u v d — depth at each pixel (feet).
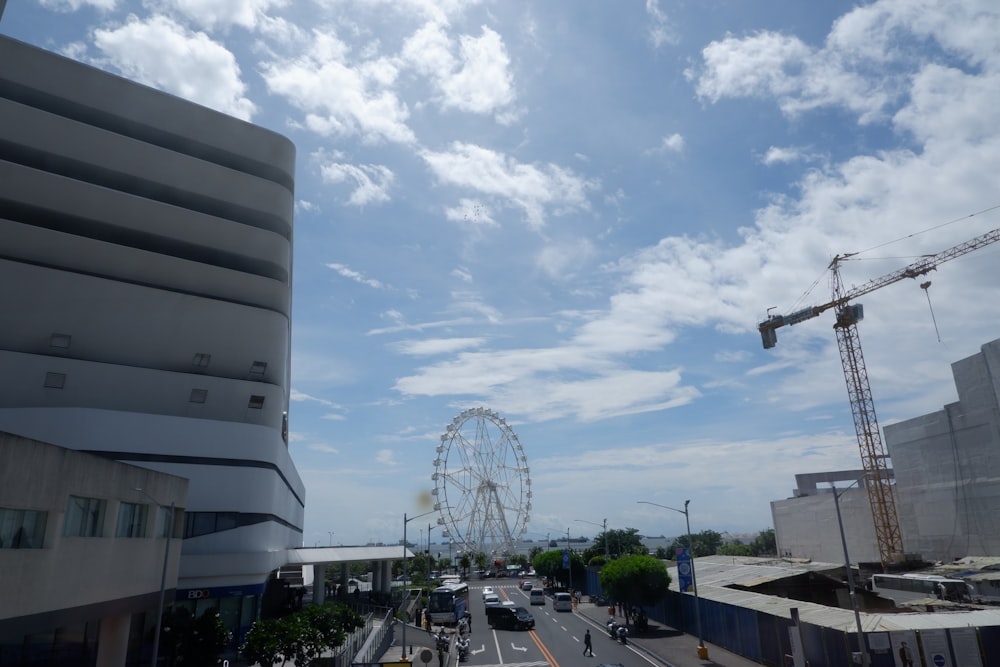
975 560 246.06
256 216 195.93
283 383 197.16
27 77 164.35
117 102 175.73
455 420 424.87
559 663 146.82
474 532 436.35
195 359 175.52
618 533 484.33
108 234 172.45
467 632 198.29
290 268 209.97
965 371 267.80
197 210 187.93
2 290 152.25
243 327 181.78
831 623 112.78
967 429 267.80
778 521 416.46
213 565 158.81
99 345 162.81
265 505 174.50
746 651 142.61
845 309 399.85
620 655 155.02
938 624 106.22
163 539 115.75
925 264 369.09
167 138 185.78
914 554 295.48
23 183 155.22
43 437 144.87
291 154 206.08
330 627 131.95
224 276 183.01
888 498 337.31
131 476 101.40
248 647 117.19
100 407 158.30
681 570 165.68
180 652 131.03
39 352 156.04
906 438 310.04
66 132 162.81
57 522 79.36
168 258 173.68
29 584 73.15
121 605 98.27
